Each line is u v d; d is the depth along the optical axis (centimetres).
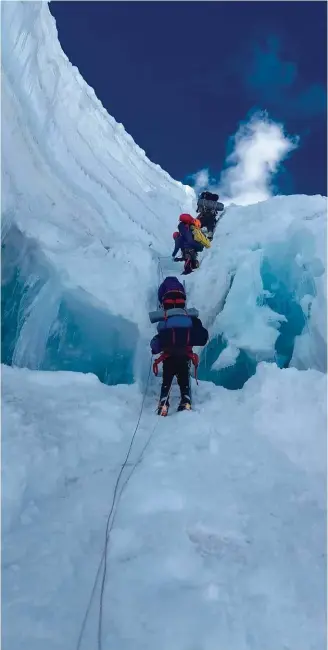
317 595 185
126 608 176
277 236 546
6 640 160
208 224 683
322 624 170
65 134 662
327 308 446
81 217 565
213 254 595
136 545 213
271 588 188
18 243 469
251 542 217
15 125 523
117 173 777
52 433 307
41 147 573
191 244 612
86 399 380
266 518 237
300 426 339
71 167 623
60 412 346
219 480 272
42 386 393
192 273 590
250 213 644
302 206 593
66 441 303
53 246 482
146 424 360
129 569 198
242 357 508
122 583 189
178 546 211
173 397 434
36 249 475
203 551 210
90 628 166
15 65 534
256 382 405
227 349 491
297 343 482
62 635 163
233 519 234
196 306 541
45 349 468
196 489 261
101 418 347
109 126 902
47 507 243
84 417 343
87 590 186
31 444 281
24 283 469
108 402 382
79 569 197
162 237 726
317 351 455
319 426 338
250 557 207
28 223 482
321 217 521
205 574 195
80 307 474
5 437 281
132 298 473
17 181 496
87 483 268
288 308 531
